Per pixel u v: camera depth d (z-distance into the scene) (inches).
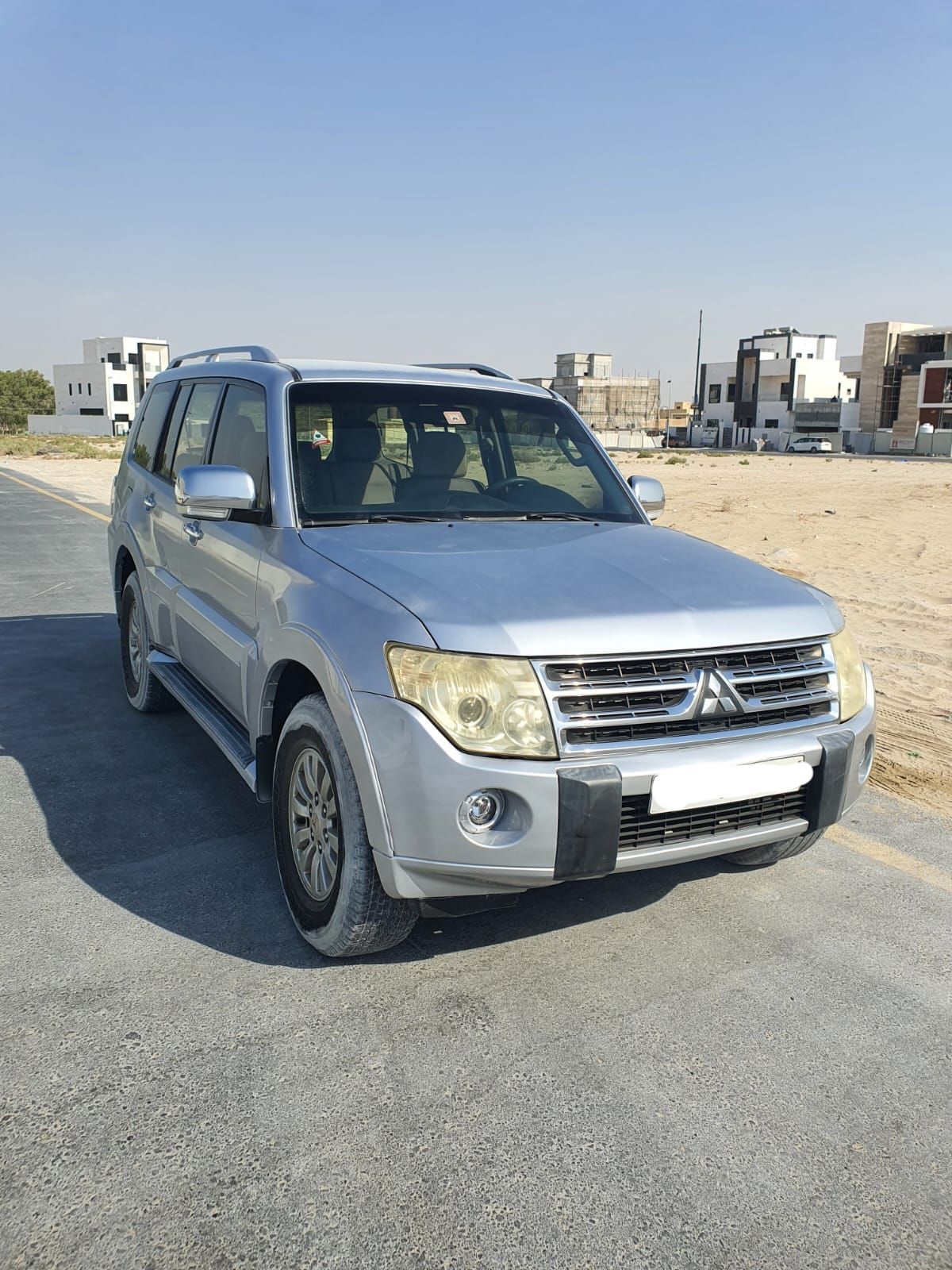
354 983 122.8
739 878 156.0
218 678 166.6
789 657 125.7
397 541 137.9
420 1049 110.0
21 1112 98.2
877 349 3582.7
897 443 3105.3
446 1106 101.0
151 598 210.2
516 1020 116.3
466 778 107.7
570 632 112.9
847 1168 94.6
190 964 126.0
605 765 110.8
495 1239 84.8
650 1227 86.7
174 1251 82.7
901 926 141.3
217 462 177.6
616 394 5241.1
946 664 294.8
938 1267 83.7
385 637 113.5
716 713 117.4
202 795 183.2
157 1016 114.7
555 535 148.3
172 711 233.9
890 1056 111.9
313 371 168.1
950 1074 109.2
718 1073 107.8
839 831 175.5
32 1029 111.4
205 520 156.6
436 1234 85.1
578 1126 98.8
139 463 230.1
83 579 420.2
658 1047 112.0
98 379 5275.6
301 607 128.9
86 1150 93.4
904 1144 98.2
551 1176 92.1
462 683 108.8
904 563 482.0
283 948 130.8
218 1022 113.7
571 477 175.9
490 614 113.5
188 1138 95.3
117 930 134.0
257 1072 105.3
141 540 214.8
